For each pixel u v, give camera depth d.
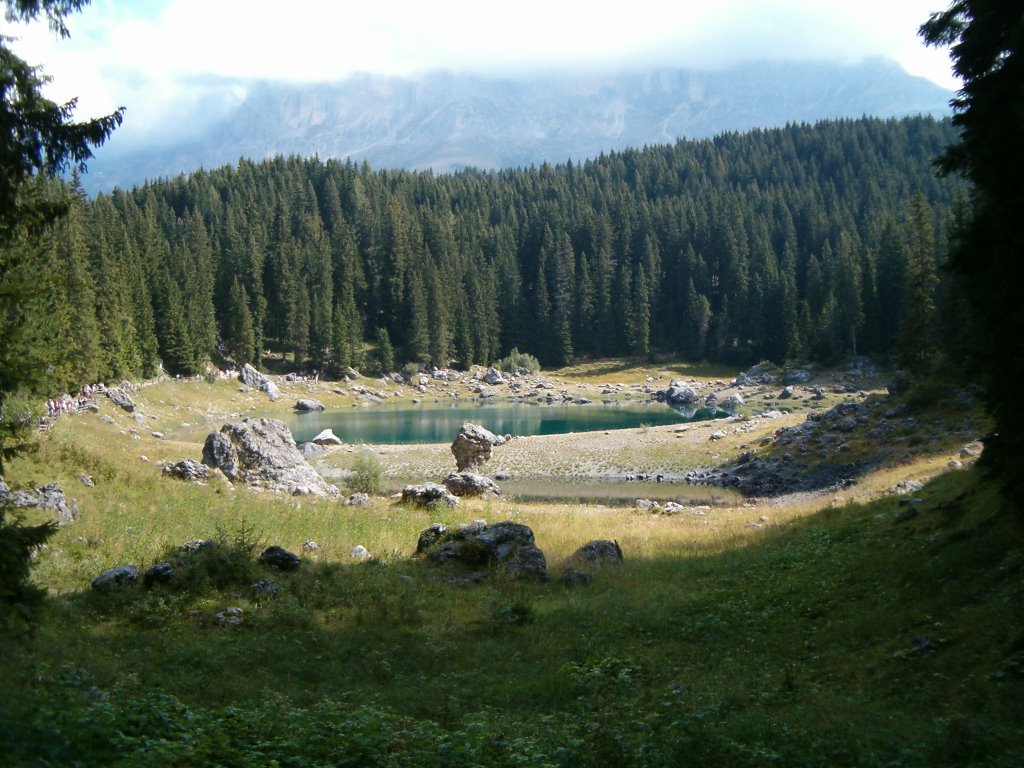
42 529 10.82
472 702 11.79
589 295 151.25
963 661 11.34
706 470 52.53
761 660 13.52
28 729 7.36
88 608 16.20
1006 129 14.47
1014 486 15.22
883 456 43.75
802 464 47.75
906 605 14.59
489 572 22.58
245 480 38.28
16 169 11.27
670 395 109.25
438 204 185.00
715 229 159.75
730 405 98.69
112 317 85.81
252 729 8.84
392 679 13.26
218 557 19.42
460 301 142.38
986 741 8.24
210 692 11.36
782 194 172.50
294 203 166.62
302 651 14.55
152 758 7.02
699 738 8.78
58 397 57.56
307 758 7.75
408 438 77.88
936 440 41.97
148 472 33.06
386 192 181.00
